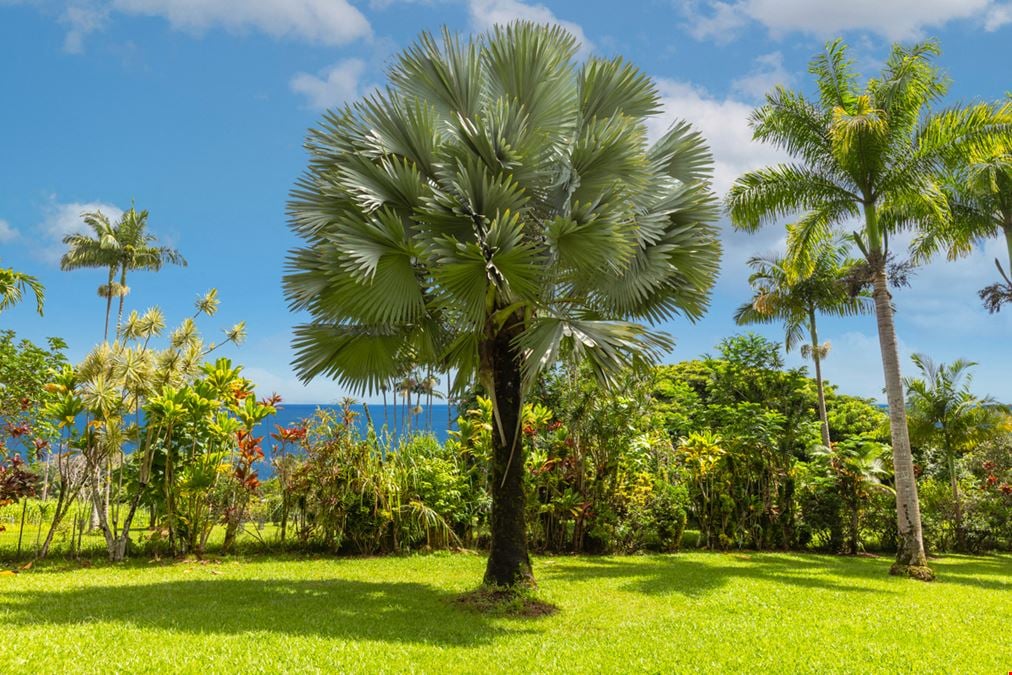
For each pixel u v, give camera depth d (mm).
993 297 15602
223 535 12609
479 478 13047
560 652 5457
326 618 6434
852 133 11547
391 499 11625
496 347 7910
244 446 11023
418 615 6777
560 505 12648
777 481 15477
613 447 12953
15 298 11656
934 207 11898
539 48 7887
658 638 6008
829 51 12539
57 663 4516
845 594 8773
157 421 10398
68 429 10211
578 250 6879
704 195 8133
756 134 13023
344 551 11695
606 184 7086
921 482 17703
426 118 7395
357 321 7926
